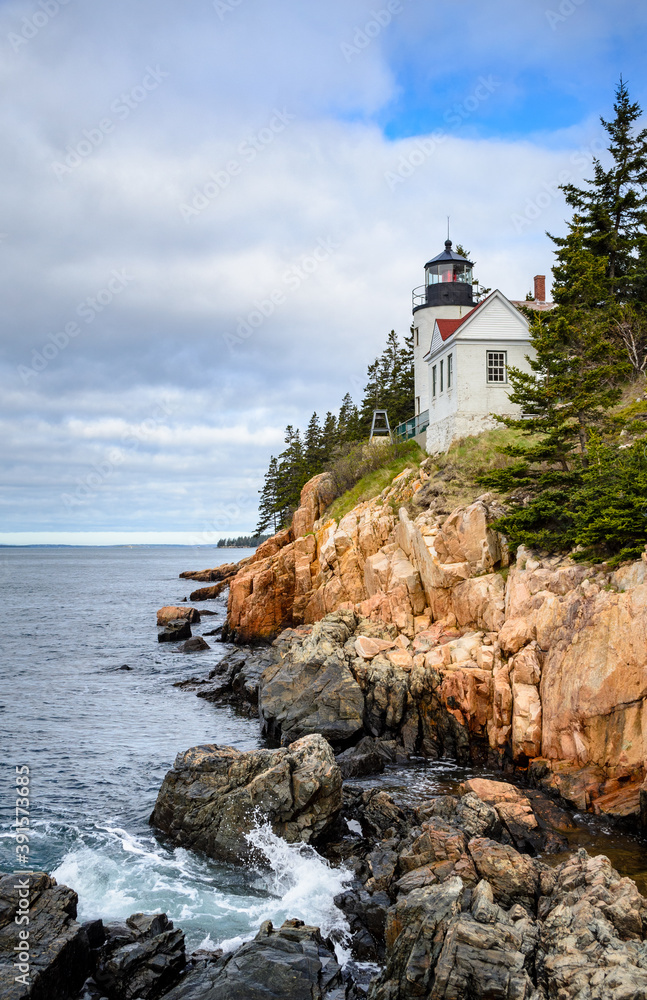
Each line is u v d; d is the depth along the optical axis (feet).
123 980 43.57
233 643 164.55
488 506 100.73
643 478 75.87
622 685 67.56
